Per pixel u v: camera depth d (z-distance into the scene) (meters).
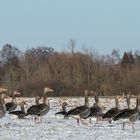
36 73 117.56
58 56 121.88
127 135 29.48
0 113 35.84
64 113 43.41
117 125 36.59
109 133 30.55
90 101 71.81
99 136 28.69
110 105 63.06
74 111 37.03
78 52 122.88
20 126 35.09
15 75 118.50
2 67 127.31
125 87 114.06
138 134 30.12
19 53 140.12
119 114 33.59
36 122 38.72
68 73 115.75
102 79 116.75
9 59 131.75
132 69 119.38
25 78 116.31
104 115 37.69
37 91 108.50
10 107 47.00
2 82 116.56
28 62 121.50
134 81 115.12
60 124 37.12
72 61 119.94
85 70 118.50
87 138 27.56
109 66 122.12
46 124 37.00
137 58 133.75
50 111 52.47
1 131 31.39
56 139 27.03
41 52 130.88
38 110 38.72
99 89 113.44
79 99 83.56
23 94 108.12
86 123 37.47
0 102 37.34
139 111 33.81
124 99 72.75
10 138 27.47
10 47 152.50
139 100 34.38
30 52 128.62
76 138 27.53
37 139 27.03
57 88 109.81
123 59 132.50
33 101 76.12
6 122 38.66
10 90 108.31
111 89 113.06
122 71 118.94
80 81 114.25
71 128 33.72
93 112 38.31
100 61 123.06
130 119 33.25
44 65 119.62
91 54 122.62
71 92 110.69
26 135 29.05
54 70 118.00
